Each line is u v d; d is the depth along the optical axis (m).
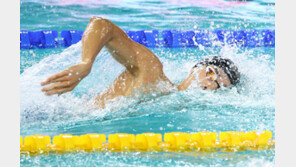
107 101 6.80
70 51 7.61
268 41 14.45
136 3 19.38
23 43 13.42
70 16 16.89
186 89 7.18
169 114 6.59
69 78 5.17
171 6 18.98
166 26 15.98
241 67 8.80
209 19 16.81
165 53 12.84
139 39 14.59
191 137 5.54
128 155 5.20
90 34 5.65
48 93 5.13
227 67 7.21
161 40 14.66
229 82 7.21
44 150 5.36
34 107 6.60
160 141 5.55
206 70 7.12
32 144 5.38
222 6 18.91
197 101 6.95
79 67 5.28
